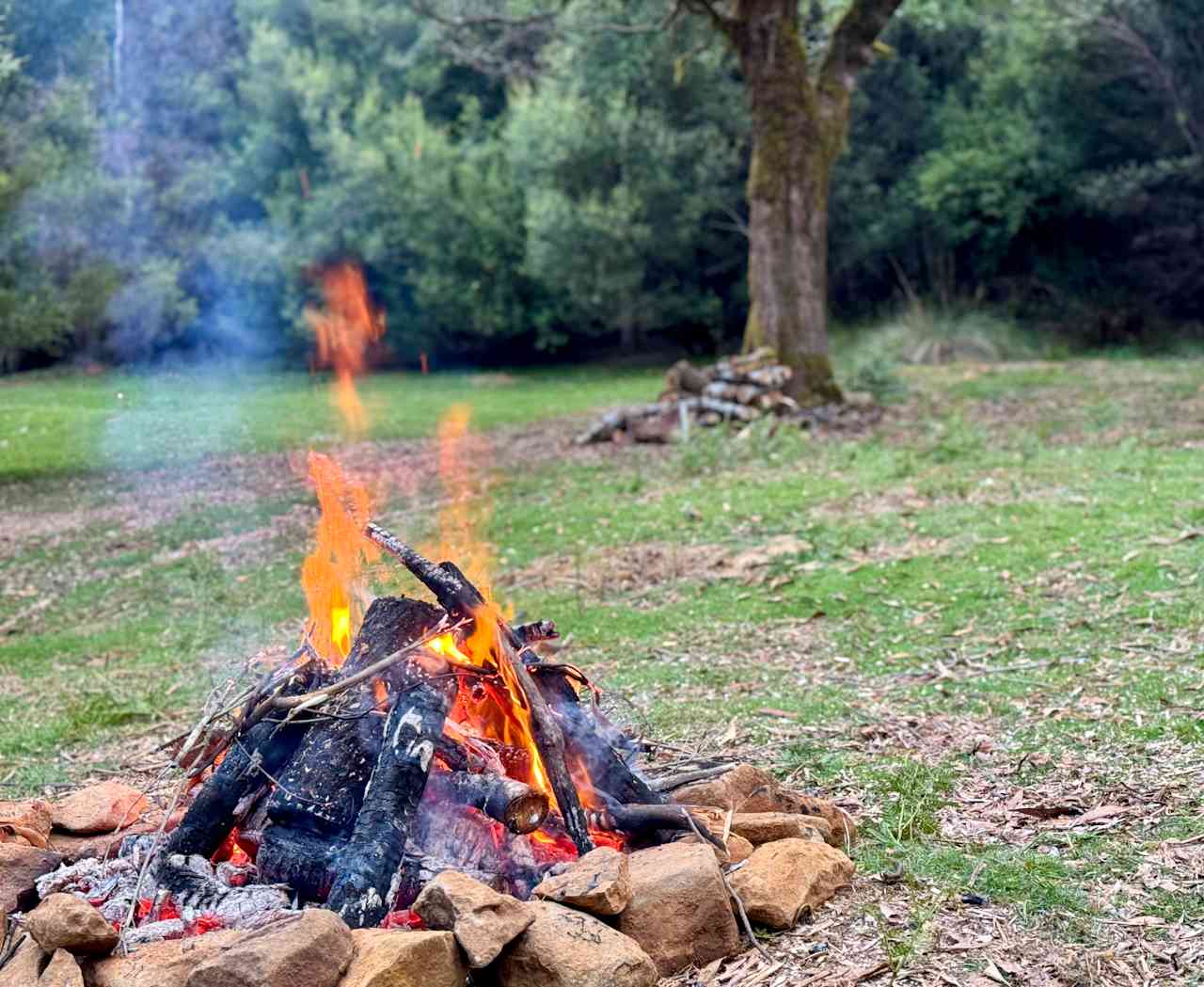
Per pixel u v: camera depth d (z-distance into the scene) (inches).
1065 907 164.6
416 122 1349.7
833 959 155.7
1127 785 205.5
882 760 229.5
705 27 1194.6
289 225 1363.2
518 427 855.7
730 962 157.9
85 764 269.0
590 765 186.7
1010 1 1231.5
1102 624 303.7
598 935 147.5
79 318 917.2
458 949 143.8
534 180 1326.3
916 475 531.5
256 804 180.2
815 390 751.7
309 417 940.0
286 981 134.5
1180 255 1257.4
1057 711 246.4
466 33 979.3
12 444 831.7
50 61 1001.5
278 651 333.4
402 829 164.4
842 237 1371.8
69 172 888.9
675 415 727.1
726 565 405.7
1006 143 1283.2
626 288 1298.0
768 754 239.1
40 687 344.5
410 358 1454.2
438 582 183.9
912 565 380.2
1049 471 514.0
